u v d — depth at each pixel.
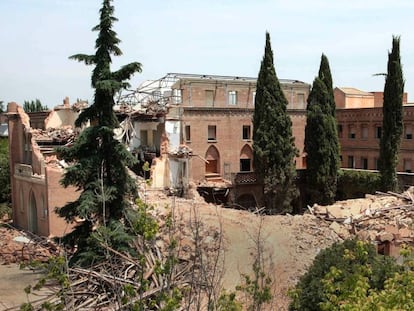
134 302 10.36
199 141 49.69
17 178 37.47
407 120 50.19
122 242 19.27
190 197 41.53
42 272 20.38
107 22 22.52
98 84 21.91
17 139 38.72
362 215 29.75
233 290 19.12
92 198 21.42
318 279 14.66
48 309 10.34
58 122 50.62
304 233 27.23
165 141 42.78
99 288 15.40
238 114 52.06
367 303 8.66
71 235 22.39
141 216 10.48
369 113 54.22
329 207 31.56
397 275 9.19
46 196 31.12
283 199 45.34
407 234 27.02
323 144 46.06
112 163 22.78
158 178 41.38
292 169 45.41
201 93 50.34
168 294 10.17
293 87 57.34
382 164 44.28
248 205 49.53
